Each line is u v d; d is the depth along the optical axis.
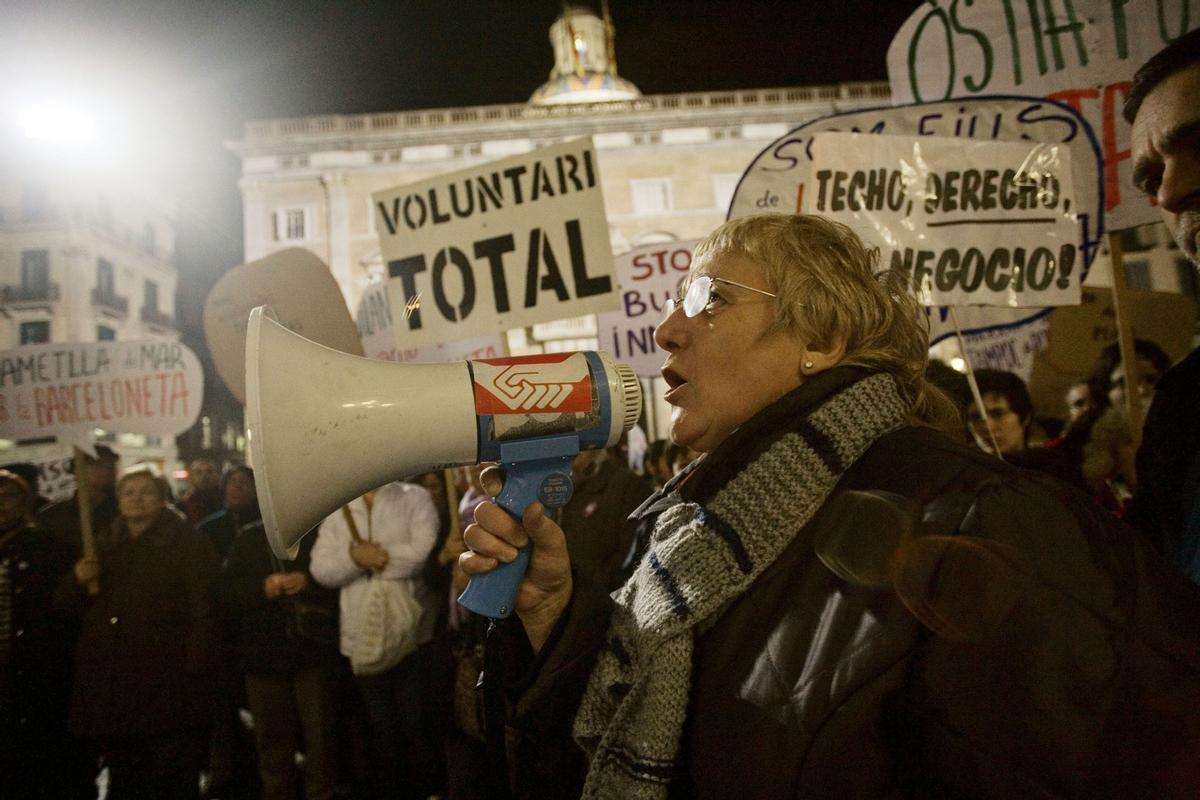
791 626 0.82
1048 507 0.75
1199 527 1.24
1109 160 2.67
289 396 0.94
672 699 0.87
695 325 1.08
